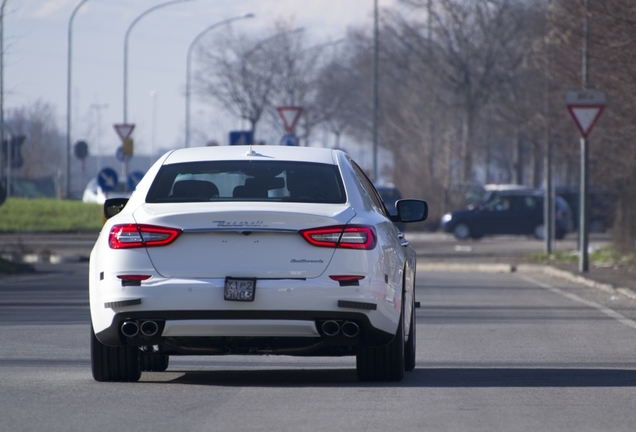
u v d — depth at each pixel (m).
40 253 91.94
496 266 81.88
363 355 26.64
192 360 32.47
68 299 53.78
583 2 62.94
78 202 140.75
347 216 25.02
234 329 24.14
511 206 132.50
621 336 39.00
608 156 80.00
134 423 21.30
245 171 26.78
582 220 73.62
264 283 24.02
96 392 25.28
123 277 24.33
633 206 83.38
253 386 26.45
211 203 25.23
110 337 24.86
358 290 24.38
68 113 158.62
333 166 27.44
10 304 51.00
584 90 70.94
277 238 24.28
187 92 147.75
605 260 83.69
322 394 25.08
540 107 84.75
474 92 177.25
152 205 25.45
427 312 48.41
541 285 66.06
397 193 142.00
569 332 40.34
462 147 176.75
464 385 26.72
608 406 23.53
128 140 99.44
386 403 23.80
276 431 20.48
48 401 23.95
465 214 132.50
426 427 20.91
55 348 34.72
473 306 51.50
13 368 29.95
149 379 27.86
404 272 27.86
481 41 174.25
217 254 24.22
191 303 23.97
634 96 64.06
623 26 61.06
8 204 135.50
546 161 92.81
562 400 24.33
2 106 83.94
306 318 24.12
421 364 31.36
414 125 170.88
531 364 31.27
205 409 22.91
